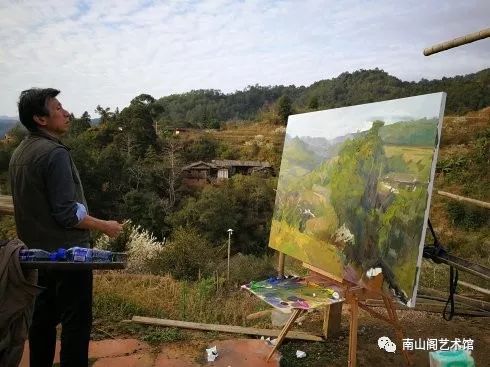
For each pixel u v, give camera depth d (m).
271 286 2.62
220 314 3.72
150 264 9.20
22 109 1.89
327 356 2.79
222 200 24.47
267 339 3.01
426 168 1.91
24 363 2.56
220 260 10.56
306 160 2.93
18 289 1.47
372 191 2.23
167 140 42.69
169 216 25.22
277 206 3.16
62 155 1.83
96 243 10.27
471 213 20.27
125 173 29.34
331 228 2.51
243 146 52.12
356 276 2.24
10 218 8.47
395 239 2.01
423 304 3.75
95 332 3.10
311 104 68.31
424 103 2.01
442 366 1.67
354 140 2.47
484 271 1.98
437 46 2.46
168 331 3.11
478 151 27.17
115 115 42.97
